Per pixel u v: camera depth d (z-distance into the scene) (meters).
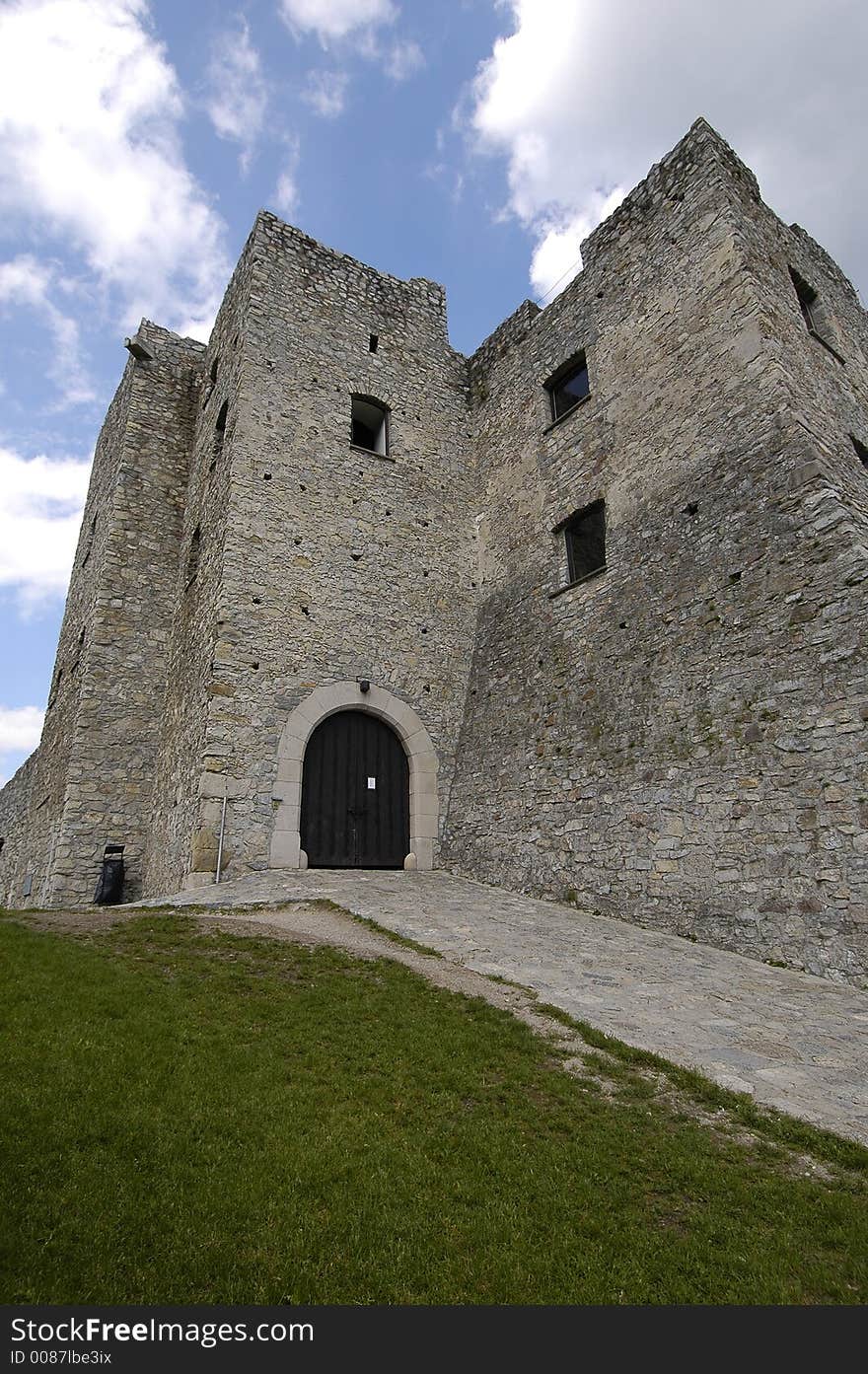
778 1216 2.94
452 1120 3.60
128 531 14.10
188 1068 3.82
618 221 11.79
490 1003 5.11
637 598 9.66
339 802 10.86
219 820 9.52
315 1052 4.19
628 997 5.46
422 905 8.30
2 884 17.94
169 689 12.91
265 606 10.78
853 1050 4.59
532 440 12.77
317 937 6.53
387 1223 2.78
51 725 15.85
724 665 8.17
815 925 6.55
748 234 9.96
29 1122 3.14
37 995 4.56
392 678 11.82
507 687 11.60
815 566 7.56
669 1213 2.98
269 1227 2.70
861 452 9.98
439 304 15.21
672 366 10.16
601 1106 3.77
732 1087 4.00
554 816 9.79
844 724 6.83
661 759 8.54
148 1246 2.55
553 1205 2.96
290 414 12.09
